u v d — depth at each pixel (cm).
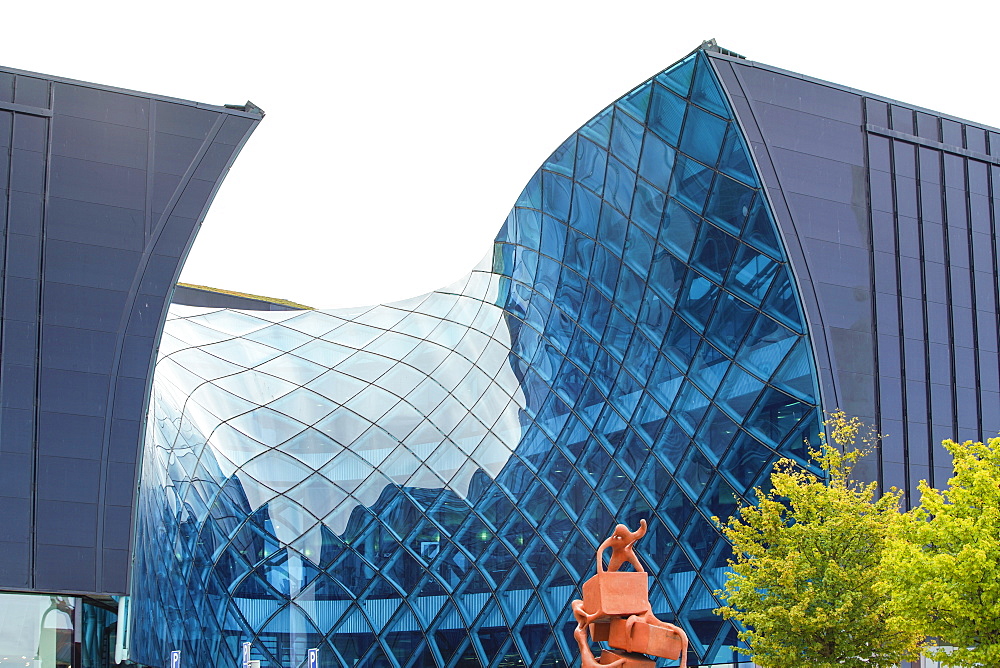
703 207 3478
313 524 4884
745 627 3262
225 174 3284
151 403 4700
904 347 3347
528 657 4244
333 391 5316
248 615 4712
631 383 3969
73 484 3028
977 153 3612
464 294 5550
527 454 4591
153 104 3234
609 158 3869
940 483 3309
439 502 4831
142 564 4444
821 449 3048
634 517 3850
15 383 3014
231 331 5594
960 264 3503
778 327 3297
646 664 1781
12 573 2941
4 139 3078
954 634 2077
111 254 3148
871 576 2323
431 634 4603
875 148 3434
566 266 4406
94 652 3238
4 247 3050
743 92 3250
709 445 3528
